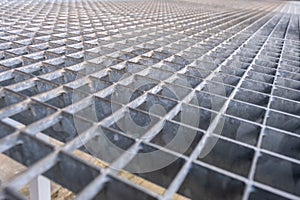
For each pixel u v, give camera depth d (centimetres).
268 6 948
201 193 98
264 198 90
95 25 345
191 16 507
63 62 196
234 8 764
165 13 527
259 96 168
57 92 141
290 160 106
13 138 100
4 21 324
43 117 123
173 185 90
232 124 134
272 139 127
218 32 361
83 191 83
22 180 85
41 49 221
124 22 384
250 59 247
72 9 491
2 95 133
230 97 161
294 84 200
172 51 249
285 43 329
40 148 98
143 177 107
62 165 95
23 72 158
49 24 328
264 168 109
